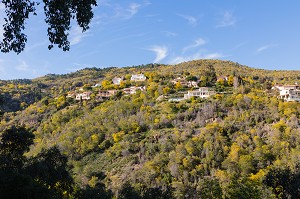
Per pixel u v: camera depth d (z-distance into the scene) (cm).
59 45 1310
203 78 16012
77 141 9806
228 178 5119
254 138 7725
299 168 3088
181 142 8412
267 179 2922
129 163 8244
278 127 8044
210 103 10750
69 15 1282
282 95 11950
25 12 1229
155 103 12544
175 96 13412
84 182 7356
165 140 8638
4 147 3275
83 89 19438
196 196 5003
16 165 3212
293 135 7519
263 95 11081
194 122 9712
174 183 6222
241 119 9044
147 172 7188
